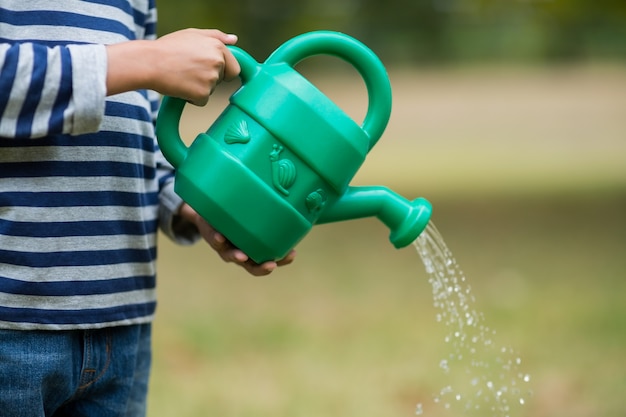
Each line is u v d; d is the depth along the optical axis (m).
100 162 1.54
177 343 3.88
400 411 3.08
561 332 3.91
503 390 2.20
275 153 1.51
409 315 4.34
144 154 1.66
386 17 15.20
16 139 1.46
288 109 1.51
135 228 1.60
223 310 4.50
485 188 9.72
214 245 1.70
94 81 1.37
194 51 1.44
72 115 1.37
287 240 1.55
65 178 1.50
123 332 1.61
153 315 1.70
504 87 27.17
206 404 3.12
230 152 1.51
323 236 7.30
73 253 1.50
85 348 1.54
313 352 3.74
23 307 1.46
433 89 27.11
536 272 5.25
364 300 4.70
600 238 6.45
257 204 1.50
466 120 19.81
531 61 32.34
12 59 1.33
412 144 15.93
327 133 1.53
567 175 10.67
